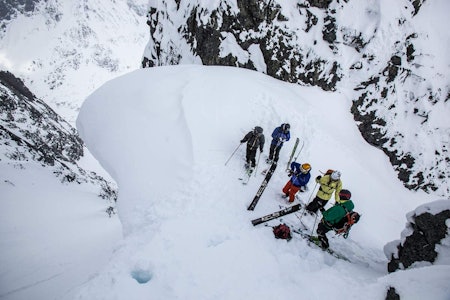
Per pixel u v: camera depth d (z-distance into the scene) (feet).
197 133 32.01
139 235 22.38
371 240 31.76
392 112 49.26
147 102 37.06
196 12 56.70
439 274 16.93
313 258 23.43
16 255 50.85
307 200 30.50
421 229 20.97
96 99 43.19
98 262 52.80
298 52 50.88
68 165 141.90
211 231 23.25
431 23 49.37
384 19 48.03
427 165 48.39
